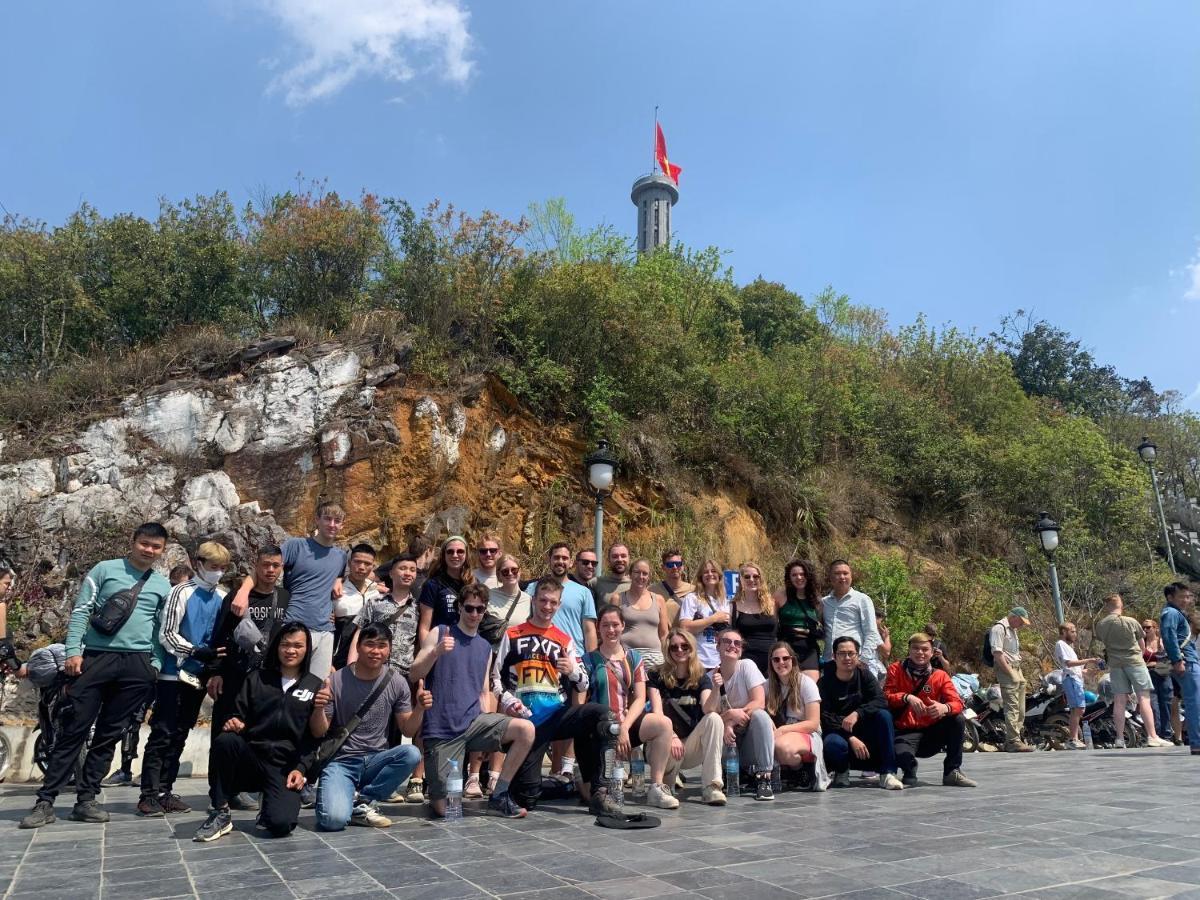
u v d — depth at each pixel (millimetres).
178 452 13258
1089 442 21078
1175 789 6367
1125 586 19266
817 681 7309
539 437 14633
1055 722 11562
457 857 4207
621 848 4395
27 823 5141
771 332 29859
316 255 16344
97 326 16766
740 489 16375
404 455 13023
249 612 5785
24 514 12461
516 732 5598
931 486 19859
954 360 23312
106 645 5531
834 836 4672
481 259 15445
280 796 4848
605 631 6262
